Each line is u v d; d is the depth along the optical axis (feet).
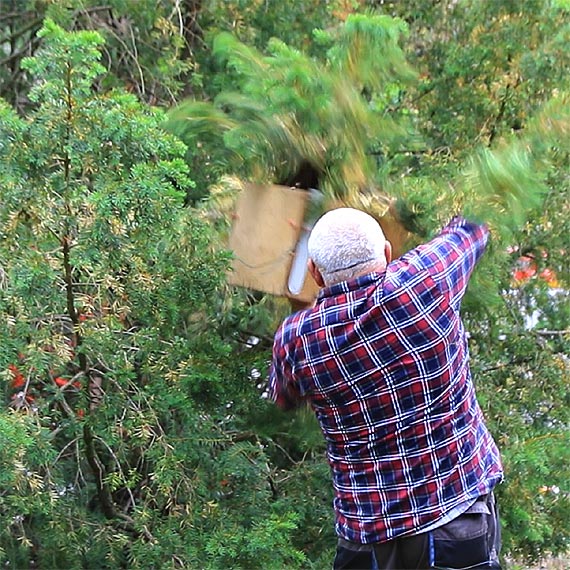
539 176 14.20
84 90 14.65
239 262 16.16
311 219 15.83
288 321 13.04
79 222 14.89
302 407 16.34
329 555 18.80
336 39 17.34
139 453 18.54
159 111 15.81
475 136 21.13
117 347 16.44
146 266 15.83
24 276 14.80
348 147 15.76
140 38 22.74
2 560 17.95
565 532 21.54
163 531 17.31
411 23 22.36
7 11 24.61
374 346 12.20
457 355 12.54
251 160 15.93
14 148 14.60
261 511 18.69
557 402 21.75
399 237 15.75
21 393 17.87
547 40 19.67
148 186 14.67
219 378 18.03
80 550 18.08
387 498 12.44
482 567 12.47
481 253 13.58
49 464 17.24
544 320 22.06
